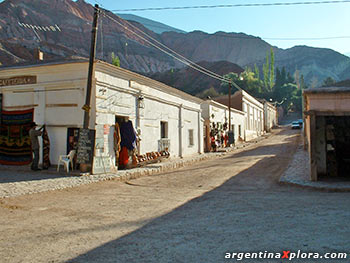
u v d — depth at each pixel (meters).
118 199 8.39
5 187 9.33
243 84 78.25
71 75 13.00
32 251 4.38
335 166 12.19
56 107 13.27
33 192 8.82
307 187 10.03
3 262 3.98
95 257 4.14
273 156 20.06
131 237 5.02
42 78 13.59
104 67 12.85
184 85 114.31
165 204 7.74
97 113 12.45
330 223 5.51
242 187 10.59
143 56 144.50
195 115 23.81
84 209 7.15
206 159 21.72
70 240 4.88
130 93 14.84
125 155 14.41
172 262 3.91
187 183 11.65
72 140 13.05
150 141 16.81
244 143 34.03
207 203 7.80
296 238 4.71
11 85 14.23
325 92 10.70
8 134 14.11
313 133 10.88
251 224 5.61
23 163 13.61
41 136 13.39
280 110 75.06
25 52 77.88
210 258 4.01
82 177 11.39
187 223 5.83
